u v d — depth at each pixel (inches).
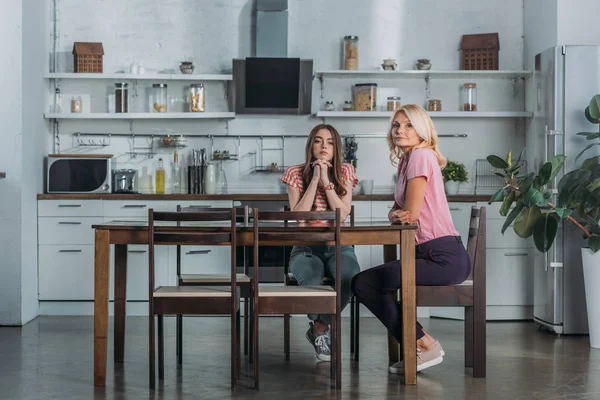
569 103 207.3
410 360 147.6
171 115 248.1
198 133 259.4
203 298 142.6
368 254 236.2
